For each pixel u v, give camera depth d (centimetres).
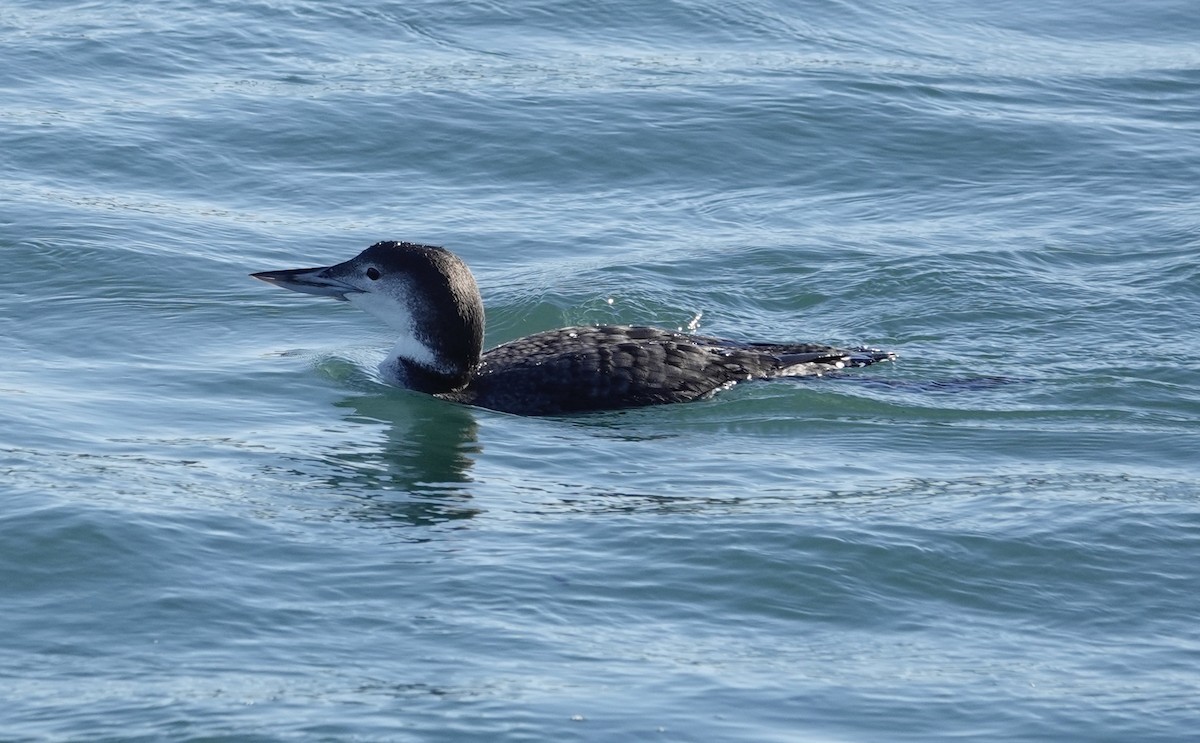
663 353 1378
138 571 975
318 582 972
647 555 1017
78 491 1087
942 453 1227
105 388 1348
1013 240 1741
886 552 1020
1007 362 1434
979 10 2605
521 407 1342
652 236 1778
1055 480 1160
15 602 936
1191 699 847
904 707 838
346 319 1573
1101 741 806
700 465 1199
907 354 1458
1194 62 2378
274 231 1777
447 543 1035
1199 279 1609
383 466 1190
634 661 881
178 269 1658
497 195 1903
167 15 2433
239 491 1119
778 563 1003
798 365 1403
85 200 1827
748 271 1662
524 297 1587
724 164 1994
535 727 806
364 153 1998
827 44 2414
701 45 2394
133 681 850
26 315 1526
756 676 867
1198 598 970
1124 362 1426
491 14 2478
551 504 1112
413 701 830
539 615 934
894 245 1733
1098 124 2127
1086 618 947
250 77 2206
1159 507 1098
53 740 790
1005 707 838
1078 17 2578
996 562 1012
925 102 2178
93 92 2136
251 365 1430
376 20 2439
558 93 2162
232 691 840
